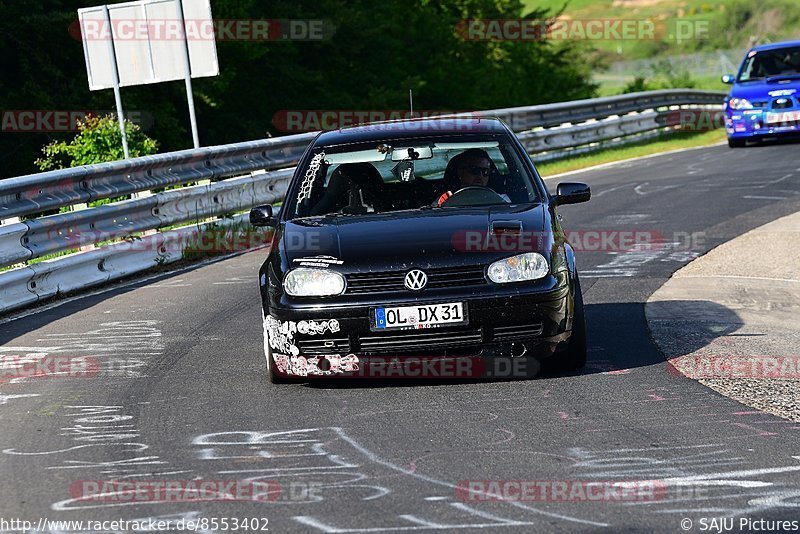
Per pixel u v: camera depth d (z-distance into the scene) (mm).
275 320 20484
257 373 22438
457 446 16625
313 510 13875
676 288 31344
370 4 129125
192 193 43438
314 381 21453
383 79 125375
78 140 62344
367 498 14281
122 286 35875
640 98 87500
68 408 20141
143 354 24984
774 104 72312
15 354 25797
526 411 18594
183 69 52438
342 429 17844
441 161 23562
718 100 106000
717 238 39875
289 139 54125
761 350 23547
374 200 22984
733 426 17438
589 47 171875
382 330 19844
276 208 51094
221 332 27188
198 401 20234
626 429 17344
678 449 16203
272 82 114750
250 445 17094
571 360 21281
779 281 31969
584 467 15406
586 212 48469
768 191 51469
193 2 52031
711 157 69688
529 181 23234
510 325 20125
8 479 15898
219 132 111125
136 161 39625
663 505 13727
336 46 120125
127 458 16672
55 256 37812
